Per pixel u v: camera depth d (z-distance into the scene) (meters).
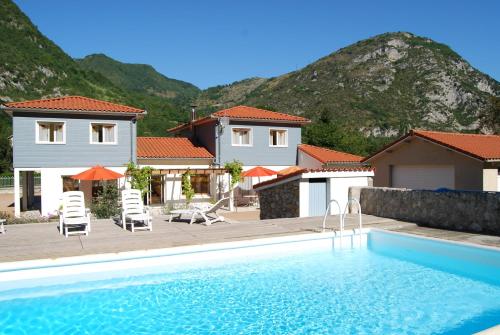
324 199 16.28
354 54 113.69
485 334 3.56
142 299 7.56
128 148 25.45
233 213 23.97
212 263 9.50
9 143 55.78
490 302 7.38
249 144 29.31
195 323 6.57
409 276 8.88
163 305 7.29
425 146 21.97
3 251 8.86
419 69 100.00
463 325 6.43
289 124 30.67
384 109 85.38
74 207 11.88
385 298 7.59
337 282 8.48
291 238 10.59
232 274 8.96
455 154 20.27
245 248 9.98
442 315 6.82
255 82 151.75
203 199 28.42
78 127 24.17
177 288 8.12
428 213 12.68
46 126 23.66
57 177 23.73
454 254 9.59
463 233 11.03
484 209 11.27
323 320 6.65
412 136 22.33
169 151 28.38
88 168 24.44
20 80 74.56
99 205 18.44
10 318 6.76
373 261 10.02
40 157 23.36
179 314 6.91
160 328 6.40
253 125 29.39
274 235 10.80
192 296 7.70
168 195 27.61
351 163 29.44
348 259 10.18
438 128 80.19
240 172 26.70
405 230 11.59
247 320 6.67
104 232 11.34
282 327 6.42
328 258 10.23
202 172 26.03
